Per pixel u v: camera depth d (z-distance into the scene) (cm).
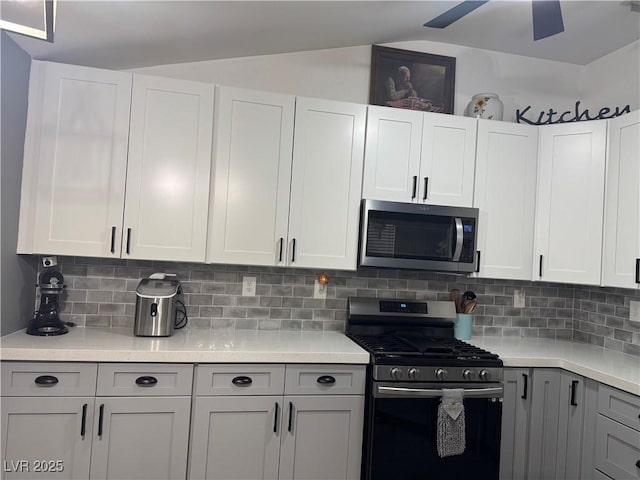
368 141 253
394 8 236
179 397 202
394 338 257
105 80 225
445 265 256
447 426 212
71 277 249
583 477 219
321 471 214
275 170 242
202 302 262
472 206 263
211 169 236
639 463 187
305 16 228
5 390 189
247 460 208
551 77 310
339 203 249
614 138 243
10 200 209
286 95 244
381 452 211
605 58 297
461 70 301
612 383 202
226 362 206
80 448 194
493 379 222
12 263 215
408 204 252
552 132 267
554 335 305
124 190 226
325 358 214
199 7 200
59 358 192
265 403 210
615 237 238
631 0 230
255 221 239
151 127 229
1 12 116
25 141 219
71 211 222
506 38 286
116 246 225
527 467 236
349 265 250
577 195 256
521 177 269
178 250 231
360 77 286
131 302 255
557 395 238
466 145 264
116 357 196
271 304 271
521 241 268
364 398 219
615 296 271
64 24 201
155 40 228
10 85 203
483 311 297
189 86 234
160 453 201
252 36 243
